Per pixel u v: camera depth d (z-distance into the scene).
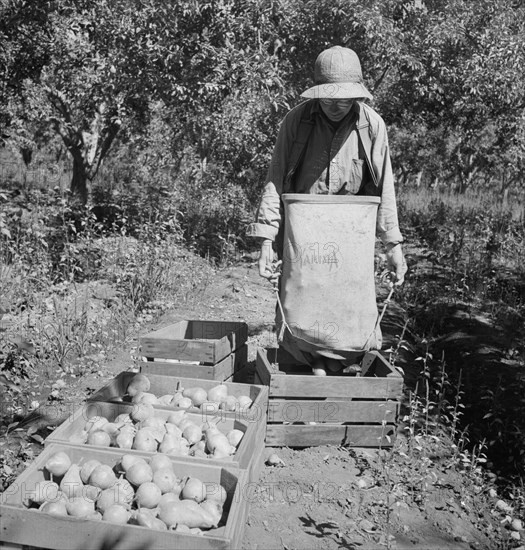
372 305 4.44
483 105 14.50
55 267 8.62
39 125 19.42
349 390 4.27
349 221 4.32
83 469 3.19
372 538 3.46
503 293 9.59
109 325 6.71
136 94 11.52
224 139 11.71
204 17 10.82
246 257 11.19
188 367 4.61
